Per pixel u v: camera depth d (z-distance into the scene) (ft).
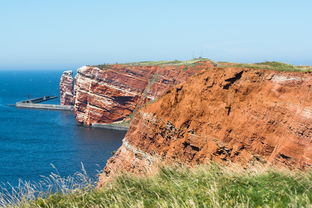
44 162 231.91
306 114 87.86
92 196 27.45
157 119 137.39
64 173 194.70
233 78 117.39
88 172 190.29
